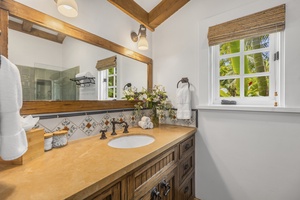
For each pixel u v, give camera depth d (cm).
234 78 144
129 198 70
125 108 149
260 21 120
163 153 98
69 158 74
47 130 92
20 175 57
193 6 158
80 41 113
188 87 158
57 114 97
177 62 169
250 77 136
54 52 99
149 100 157
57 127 97
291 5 110
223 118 140
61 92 101
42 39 93
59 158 74
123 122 132
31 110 85
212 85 151
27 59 87
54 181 53
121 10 146
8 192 47
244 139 130
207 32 148
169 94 175
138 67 168
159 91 167
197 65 155
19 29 84
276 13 114
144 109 172
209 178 148
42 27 93
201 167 152
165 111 177
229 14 136
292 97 110
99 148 90
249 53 136
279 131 116
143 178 80
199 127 153
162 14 166
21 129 52
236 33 130
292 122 112
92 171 61
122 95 147
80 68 113
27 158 69
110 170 62
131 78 158
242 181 132
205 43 149
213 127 146
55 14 97
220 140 142
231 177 137
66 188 49
